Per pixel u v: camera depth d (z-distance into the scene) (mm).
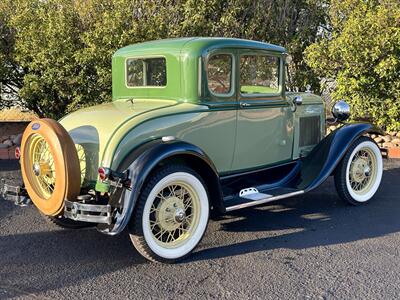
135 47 4855
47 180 4016
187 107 4297
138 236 3783
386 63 7477
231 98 4578
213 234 4645
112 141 3869
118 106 4547
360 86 7891
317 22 9156
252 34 8633
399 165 7320
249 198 4652
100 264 3969
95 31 7574
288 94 5484
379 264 3928
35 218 5066
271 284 3594
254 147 4891
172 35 7871
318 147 5430
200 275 3760
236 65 4586
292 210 5383
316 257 4082
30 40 7703
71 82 7715
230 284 3600
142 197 3748
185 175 3961
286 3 8969
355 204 5512
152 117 4078
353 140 5336
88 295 3438
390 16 7590
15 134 8523
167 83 4496
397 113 7895
